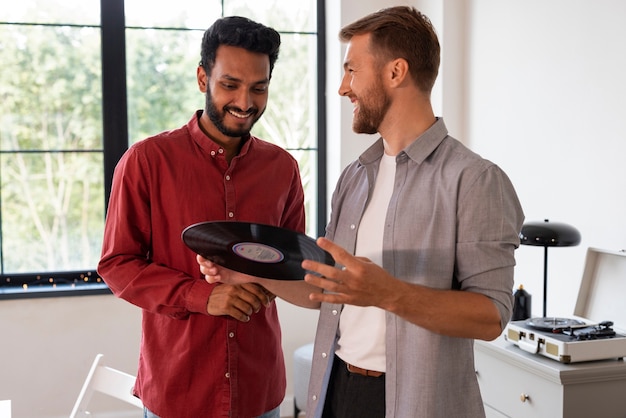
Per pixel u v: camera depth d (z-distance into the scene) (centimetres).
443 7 384
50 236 400
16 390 380
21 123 392
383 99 173
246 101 191
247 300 184
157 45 407
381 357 173
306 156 436
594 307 279
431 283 165
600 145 293
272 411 210
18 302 377
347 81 178
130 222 197
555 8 316
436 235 166
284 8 424
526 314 294
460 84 390
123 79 401
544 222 277
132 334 393
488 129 369
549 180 324
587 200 301
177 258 198
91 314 387
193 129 204
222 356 197
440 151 172
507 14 349
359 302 147
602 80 291
